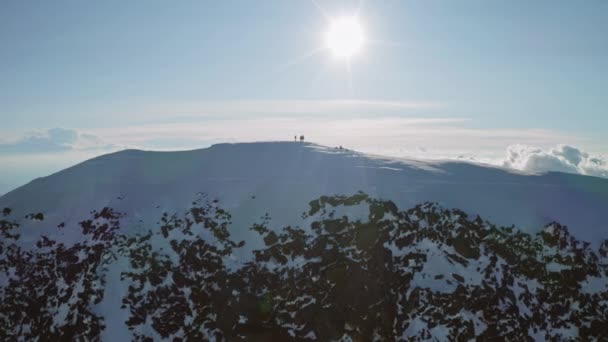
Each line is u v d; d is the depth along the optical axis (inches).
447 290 887.7
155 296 922.7
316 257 966.4
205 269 965.8
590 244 1005.2
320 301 887.1
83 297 935.0
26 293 990.4
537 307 884.0
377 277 916.6
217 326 866.1
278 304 893.2
